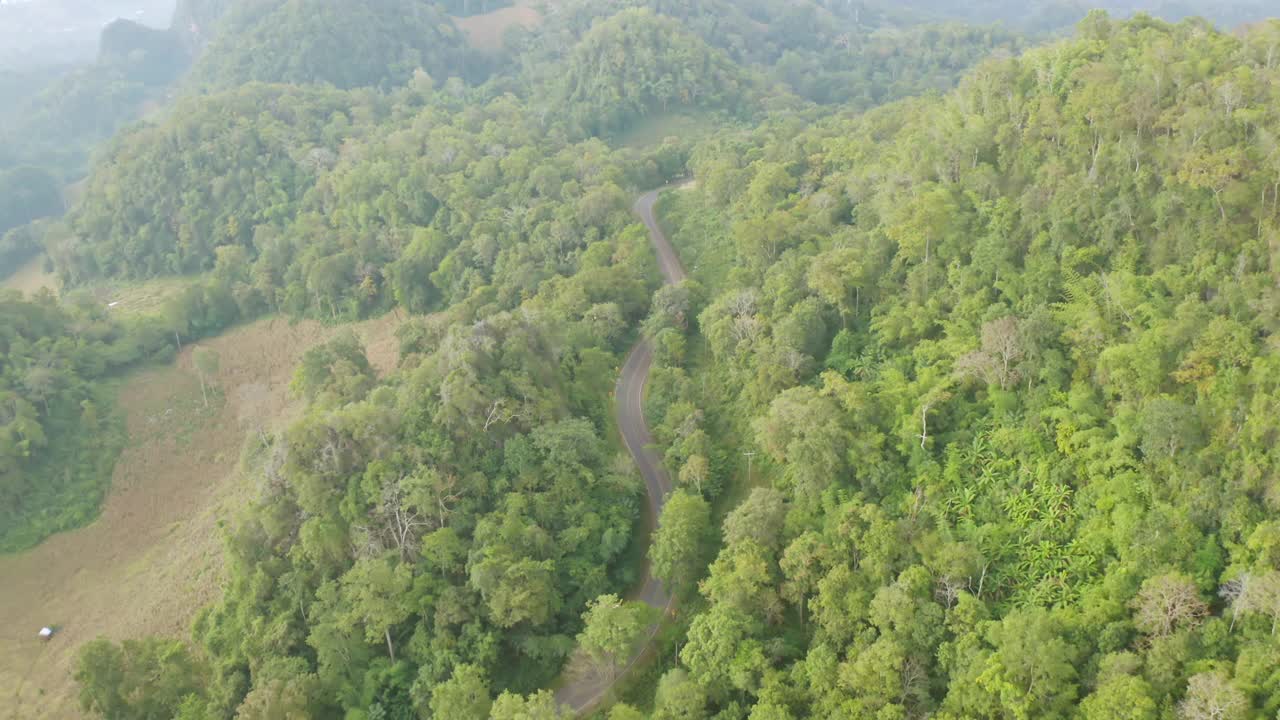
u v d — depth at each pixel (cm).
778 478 10906
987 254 11025
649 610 9662
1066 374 9669
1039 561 8506
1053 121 11769
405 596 9788
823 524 9512
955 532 9069
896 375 10662
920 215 11606
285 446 10888
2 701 11512
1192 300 9256
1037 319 9862
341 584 10031
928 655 7981
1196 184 9869
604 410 13325
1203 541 7838
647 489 12025
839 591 8650
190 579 12888
